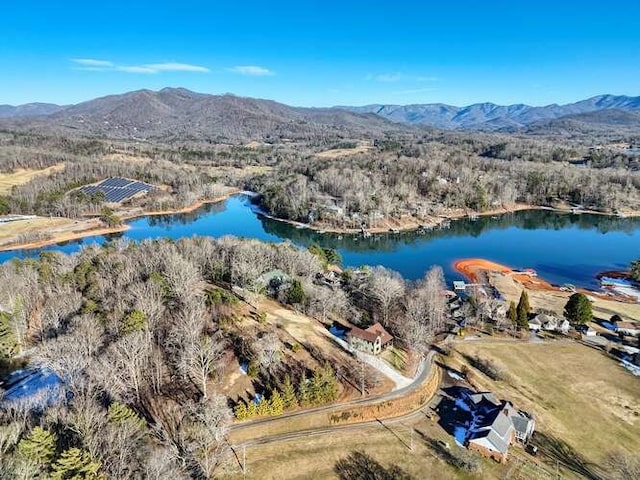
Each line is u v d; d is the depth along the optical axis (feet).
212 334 278.87
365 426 236.43
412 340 313.53
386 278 402.31
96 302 302.66
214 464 194.59
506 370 304.50
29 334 298.56
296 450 214.90
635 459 224.74
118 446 165.37
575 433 245.86
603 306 446.19
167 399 227.40
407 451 220.64
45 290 334.03
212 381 245.45
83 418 172.86
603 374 304.71
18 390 236.02
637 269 536.42
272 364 260.01
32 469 141.69
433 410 256.32
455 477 206.59
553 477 212.23
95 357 231.09
